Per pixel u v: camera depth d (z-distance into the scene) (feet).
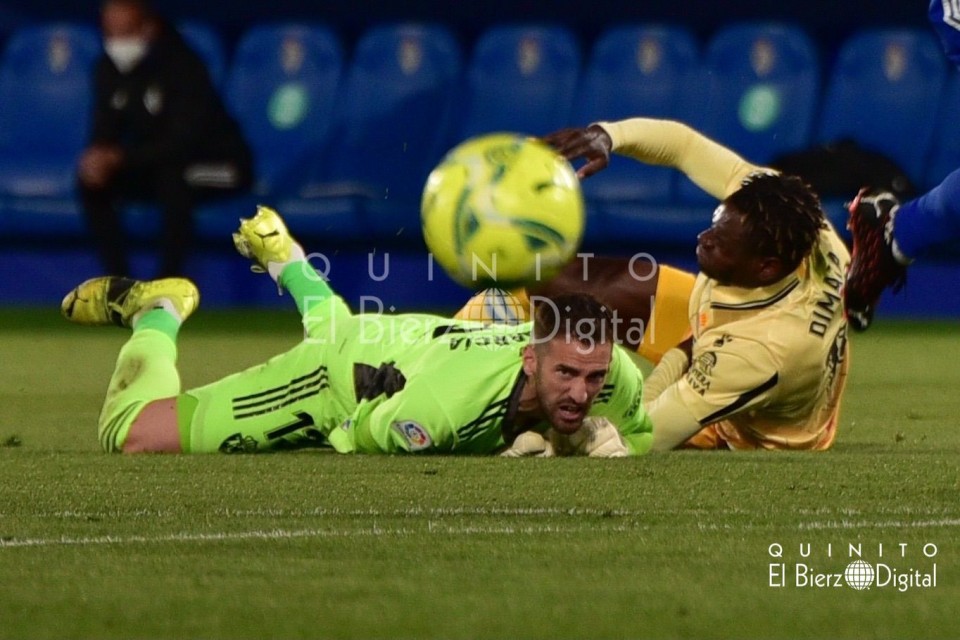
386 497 57.11
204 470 63.57
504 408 64.80
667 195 174.09
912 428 84.07
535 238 58.18
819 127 177.99
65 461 66.64
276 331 148.15
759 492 58.54
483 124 181.27
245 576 45.16
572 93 180.86
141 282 74.49
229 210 166.50
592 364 62.90
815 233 67.26
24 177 179.63
